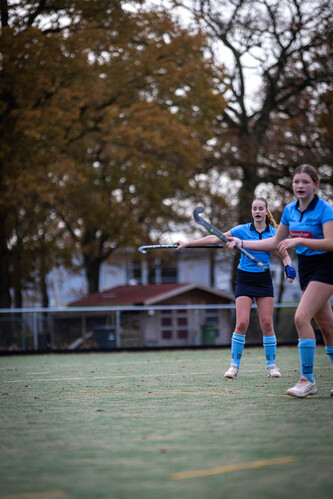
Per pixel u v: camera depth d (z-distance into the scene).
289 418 11.99
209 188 73.31
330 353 14.88
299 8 62.97
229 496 7.02
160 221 76.38
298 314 14.49
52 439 10.48
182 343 49.25
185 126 58.50
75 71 53.34
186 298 70.12
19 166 54.22
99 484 7.62
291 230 14.38
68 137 56.41
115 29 55.75
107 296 77.31
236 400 14.88
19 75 51.38
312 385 15.02
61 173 54.56
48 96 54.47
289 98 70.25
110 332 47.44
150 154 62.81
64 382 21.33
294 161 67.12
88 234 77.88
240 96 69.50
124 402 15.05
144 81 59.06
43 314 46.94
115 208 66.25
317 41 64.31
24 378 23.61
